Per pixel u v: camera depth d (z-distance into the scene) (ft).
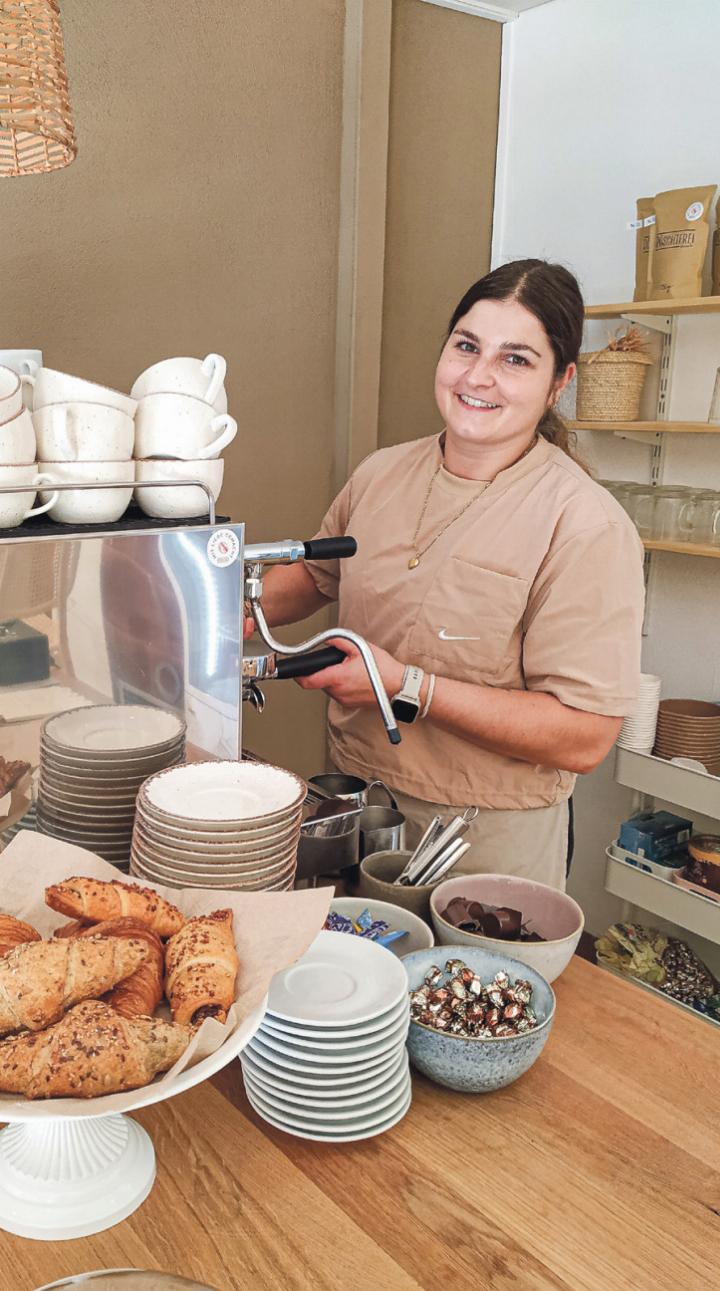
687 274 7.97
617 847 8.88
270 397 8.55
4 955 2.52
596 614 5.04
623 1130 2.89
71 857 3.00
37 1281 2.29
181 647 3.59
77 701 3.39
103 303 7.41
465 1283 2.34
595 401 8.68
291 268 8.41
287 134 8.11
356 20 8.15
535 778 5.53
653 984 8.59
